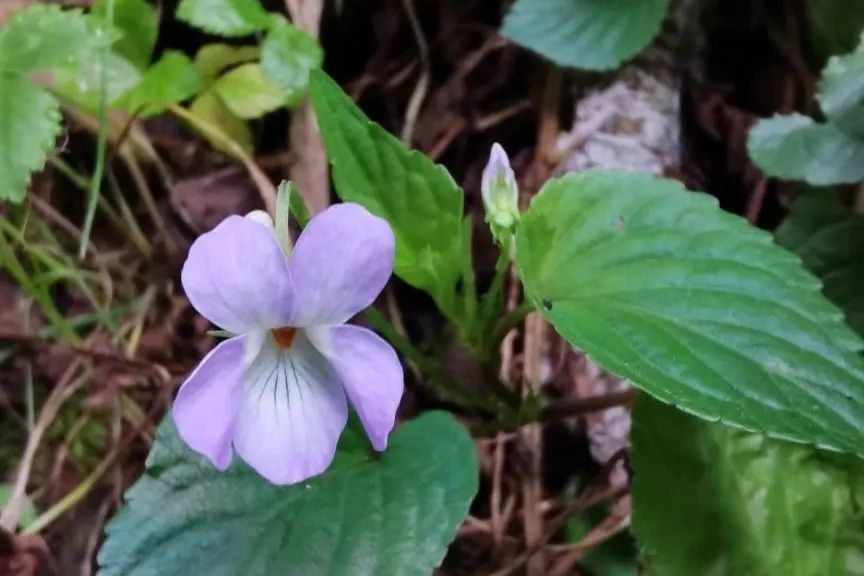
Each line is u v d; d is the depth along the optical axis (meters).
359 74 0.27
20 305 0.25
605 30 0.25
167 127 0.26
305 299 0.20
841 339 0.21
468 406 0.24
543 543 0.24
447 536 0.21
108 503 0.24
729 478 0.22
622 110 0.26
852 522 0.22
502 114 0.27
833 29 0.27
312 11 0.26
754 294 0.22
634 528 0.22
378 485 0.21
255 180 0.25
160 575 0.21
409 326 0.26
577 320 0.21
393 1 0.27
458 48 0.27
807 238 0.25
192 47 0.27
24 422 0.24
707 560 0.22
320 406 0.20
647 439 0.22
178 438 0.21
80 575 0.24
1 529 0.23
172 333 0.25
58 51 0.23
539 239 0.22
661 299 0.22
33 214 0.25
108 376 0.24
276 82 0.24
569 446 0.25
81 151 0.25
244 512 0.21
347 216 0.20
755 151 0.25
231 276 0.19
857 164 0.24
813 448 0.22
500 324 0.23
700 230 0.22
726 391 0.20
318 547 0.21
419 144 0.27
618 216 0.22
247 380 0.20
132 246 0.26
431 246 0.22
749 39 0.28
